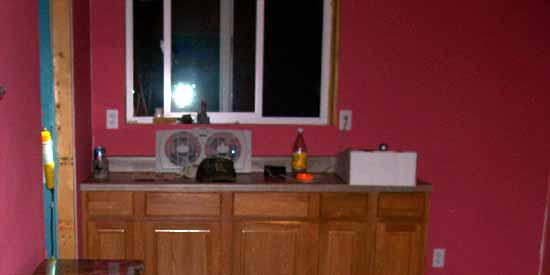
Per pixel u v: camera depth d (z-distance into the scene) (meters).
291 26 2.79
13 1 1.39
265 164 2.71
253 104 2.82
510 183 2.85
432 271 2.89
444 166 2.80
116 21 2.59
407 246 2.46
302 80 2.82
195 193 2.33
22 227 1.47
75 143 2.20
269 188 2.35
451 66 2.74
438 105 2.76
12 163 1.38
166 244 2.34
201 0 2.75
